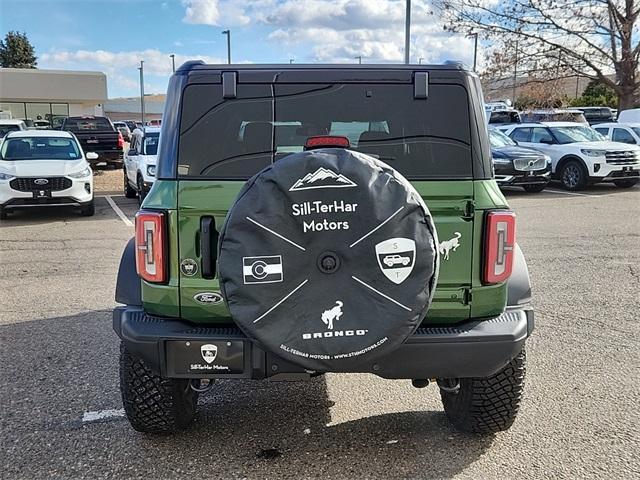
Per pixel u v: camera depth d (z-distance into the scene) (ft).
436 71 10.97
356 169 9.21
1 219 39.96
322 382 15.25
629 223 37.37
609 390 14.46
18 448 11.94
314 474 11.10
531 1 81.82
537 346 17.29
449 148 10.77
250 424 13.02
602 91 141.90
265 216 9.09
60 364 16.11
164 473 11.13
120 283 11.22
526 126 59.31
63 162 40.47
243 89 10.92
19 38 260.83
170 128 10.77
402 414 13.47
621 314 20.15
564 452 11.77
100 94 164.86
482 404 11.80
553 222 37.78
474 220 10.46
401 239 9.10
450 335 10.18
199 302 10.40
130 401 11.74
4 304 21.48
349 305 9.09
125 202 49.65
